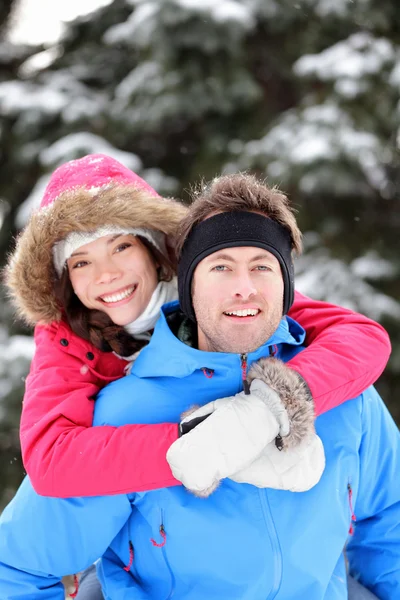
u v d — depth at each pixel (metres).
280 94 4.76
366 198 4.27
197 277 1.29
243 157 4.15
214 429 1.15
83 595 1.53
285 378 1.22
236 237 1.25
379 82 4.01
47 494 1.26
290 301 1.36
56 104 4.44
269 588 1.27
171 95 4.16
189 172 4.64
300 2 4.39
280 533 1.27
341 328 1.49
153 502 1.30
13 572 1.34
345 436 1.36
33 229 1.56
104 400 1.40
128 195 1.57
